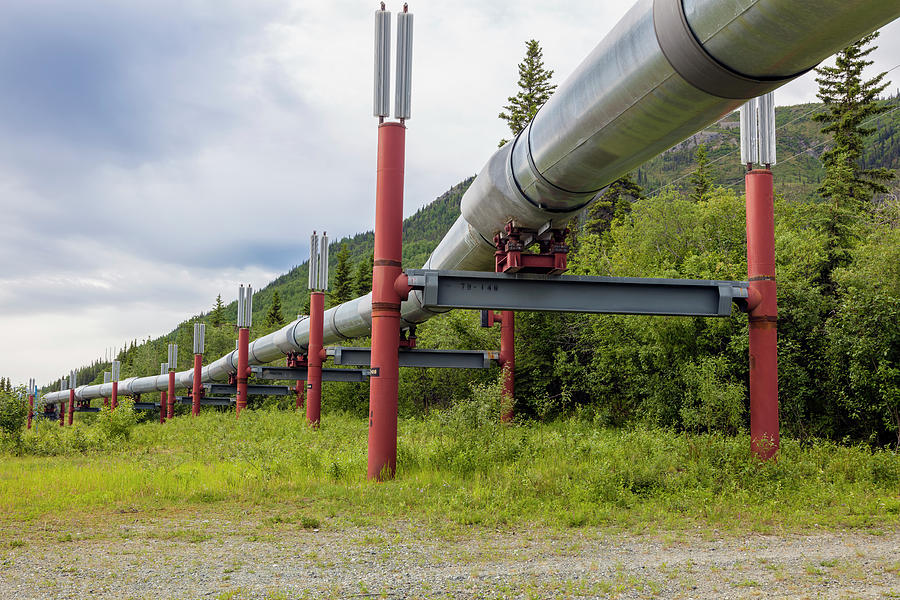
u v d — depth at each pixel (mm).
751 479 12562
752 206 15352
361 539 9000
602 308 15102
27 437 24562
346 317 28750
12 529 9852
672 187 32438
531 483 12164
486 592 6520
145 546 8695
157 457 20141
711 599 6281
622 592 6527
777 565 7559
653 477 12430
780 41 7504
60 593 6602
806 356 20391
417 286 14492
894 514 10547
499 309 14906
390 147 14750
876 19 6926
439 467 14383
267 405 56094
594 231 54094
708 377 19281
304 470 14750
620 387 27859
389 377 14367
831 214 30531
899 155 157625
